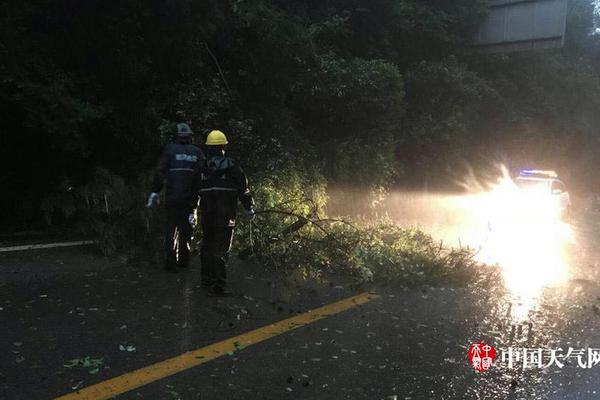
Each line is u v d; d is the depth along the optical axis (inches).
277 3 539.8
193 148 252.4
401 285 252.4
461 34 763.4
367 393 141.5
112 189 287.7
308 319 195.9
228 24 398.3
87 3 301.4
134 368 147.6
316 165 465.7
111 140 337.7
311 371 152.7
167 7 329.4
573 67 1148.5
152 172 301.9
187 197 245.0
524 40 704.4
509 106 863.1
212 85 392.2
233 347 165.9
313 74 484.4
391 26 687.7
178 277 240.1
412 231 374.9
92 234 292.0
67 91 289.3
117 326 177.6
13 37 270.2
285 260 267.1
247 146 393.7
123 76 331.0
